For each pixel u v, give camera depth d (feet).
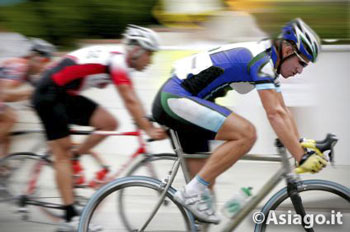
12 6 34.88
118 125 29.45
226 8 32.17
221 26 32.17
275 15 29.86
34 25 34.94
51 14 35.60
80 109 28.78
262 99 21.54
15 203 29.27
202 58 22.77
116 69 26.78
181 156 23.24
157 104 23.22
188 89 22.56
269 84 21.47
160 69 37.50
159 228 23.98
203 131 22.35
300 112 36.88
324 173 36.04
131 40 27.02
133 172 27.20
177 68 23.30
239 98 37.22
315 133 37.01
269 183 22.18
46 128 26.63
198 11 34.81
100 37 36.68
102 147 38.65
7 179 29.19
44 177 30.07
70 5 35.99
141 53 27.17
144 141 28.25
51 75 26.89
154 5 36.81
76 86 27.32
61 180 26.53
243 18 30.63
